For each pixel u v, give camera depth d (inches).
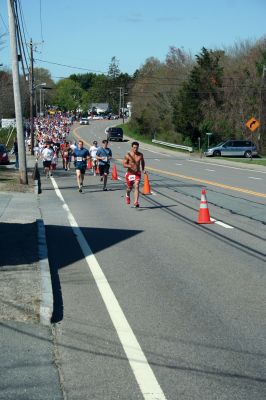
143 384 198.1
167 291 322.3
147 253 430.0
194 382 200.4
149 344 237.5
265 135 2554.1
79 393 190.1
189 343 239.0
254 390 194.4
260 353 228.1
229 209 685.3
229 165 1801.2
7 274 342.0
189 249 444.5
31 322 259.9
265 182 1114.1
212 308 289.7
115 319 270.4
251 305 295.6
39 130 3393.2
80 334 248.7
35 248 421.7
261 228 541.6
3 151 1715.1
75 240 484.1
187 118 2819.9
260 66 2645.2
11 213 649.0
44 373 205.2
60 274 363.9
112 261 402.0
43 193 909.2
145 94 3841.0
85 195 878.4
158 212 669.9
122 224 575.5
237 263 394.6
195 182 1116.5
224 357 223.6
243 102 2667.3
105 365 214.5
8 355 220.7
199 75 2807.6
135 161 717.3
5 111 3048.7
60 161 1966.0
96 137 3786.9
